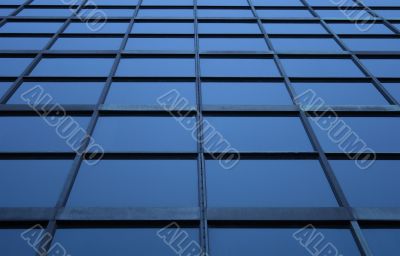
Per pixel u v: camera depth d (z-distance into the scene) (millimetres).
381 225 7191
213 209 7426
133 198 7645
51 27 15070
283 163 8609
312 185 8062
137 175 8188
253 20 16000
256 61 13000
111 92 11062
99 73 12000
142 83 11562
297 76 12047
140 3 17156
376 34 14992
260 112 10258
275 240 6930
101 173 8188
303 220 7211
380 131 9656
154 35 14594
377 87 11578
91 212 7250
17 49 13398
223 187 7961
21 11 16328
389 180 8148
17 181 7852
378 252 6699
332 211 7379
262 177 8227
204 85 11508
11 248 6609
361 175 8266
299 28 15508
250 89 11430
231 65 12688
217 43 14148
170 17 16031
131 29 15008
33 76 11617
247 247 6809
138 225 7148
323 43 14406
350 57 13352
